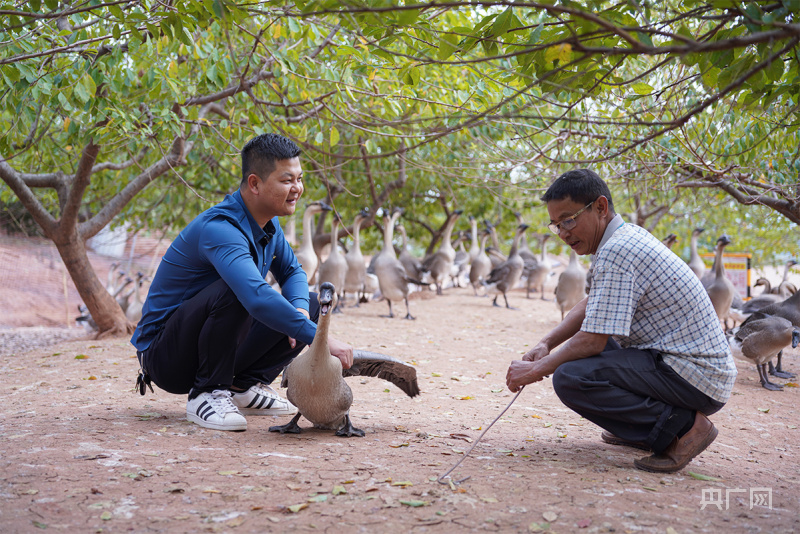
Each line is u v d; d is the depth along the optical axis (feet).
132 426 13.75
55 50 17.15
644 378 11.30
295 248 40.52
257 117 23.93
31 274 58.44
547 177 26.81
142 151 32.91
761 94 12.19
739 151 20.10
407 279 38.91
